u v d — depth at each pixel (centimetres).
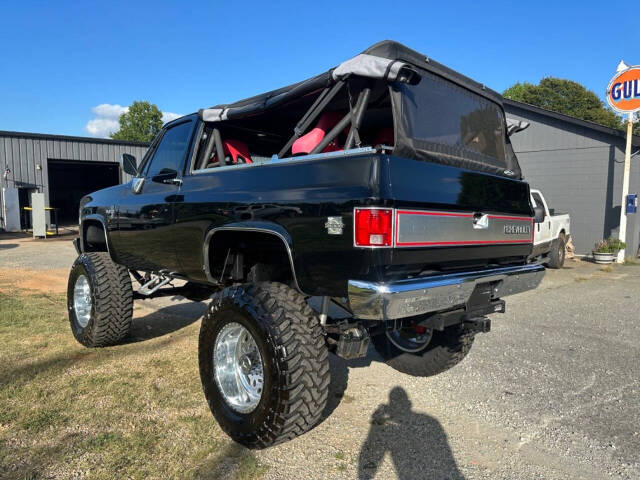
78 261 463
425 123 293
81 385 355
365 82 282
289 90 308
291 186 277
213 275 333
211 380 287
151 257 398
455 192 280
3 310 597
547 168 1472
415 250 249
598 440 289
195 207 337
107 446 267
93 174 3356
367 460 261
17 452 259
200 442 275
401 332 390
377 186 235
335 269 246
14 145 2081
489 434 295
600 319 606
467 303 289
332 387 368
